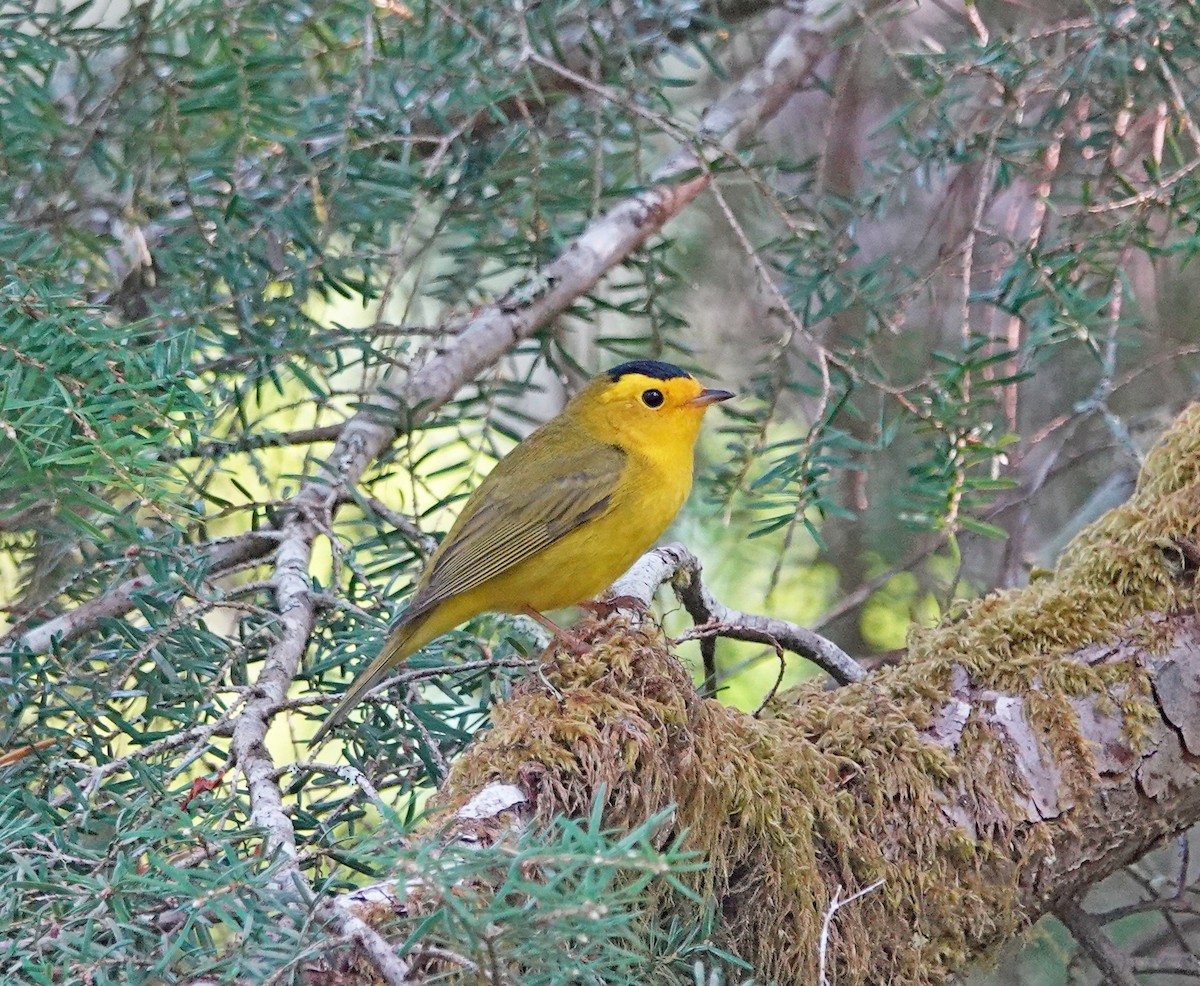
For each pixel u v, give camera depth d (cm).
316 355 995
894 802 758
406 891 520
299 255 1062
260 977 486
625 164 1148
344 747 848
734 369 1405
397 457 1113
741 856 729
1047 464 1224
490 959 466
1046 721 779
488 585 962
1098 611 809
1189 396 1263
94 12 1334
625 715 709
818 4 1228
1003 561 1268
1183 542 808
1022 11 1250
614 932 508
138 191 991
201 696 788
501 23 990
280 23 955
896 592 1316
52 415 710
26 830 602
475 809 653
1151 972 902
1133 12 1001
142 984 504
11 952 516
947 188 1281
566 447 997
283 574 891
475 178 1098
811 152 1452
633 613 907
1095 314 973
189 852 587
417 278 1104
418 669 895
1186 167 928
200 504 982
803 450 918
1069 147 1085
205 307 977
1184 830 803
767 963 723
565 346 1484
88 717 763
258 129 906
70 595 972
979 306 1316
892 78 1393
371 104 984
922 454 1194
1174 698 779
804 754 759
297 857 566
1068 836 769
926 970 753
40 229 915
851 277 1054
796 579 1338
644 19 1205
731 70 1355
